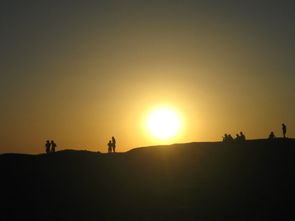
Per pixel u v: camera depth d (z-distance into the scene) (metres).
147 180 53.25
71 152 64.62
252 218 40.38
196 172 53.78
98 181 54.22
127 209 45.62
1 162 61.72
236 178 50.69
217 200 45.38
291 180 48.31
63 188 52.81
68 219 44.59
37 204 49.03
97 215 44.88
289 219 39.47
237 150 58.84
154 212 43.94
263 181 48.97
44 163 60.72
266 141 60.88
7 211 47.62
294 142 59.78
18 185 54.25
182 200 46.34
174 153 60.66
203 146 62.03
